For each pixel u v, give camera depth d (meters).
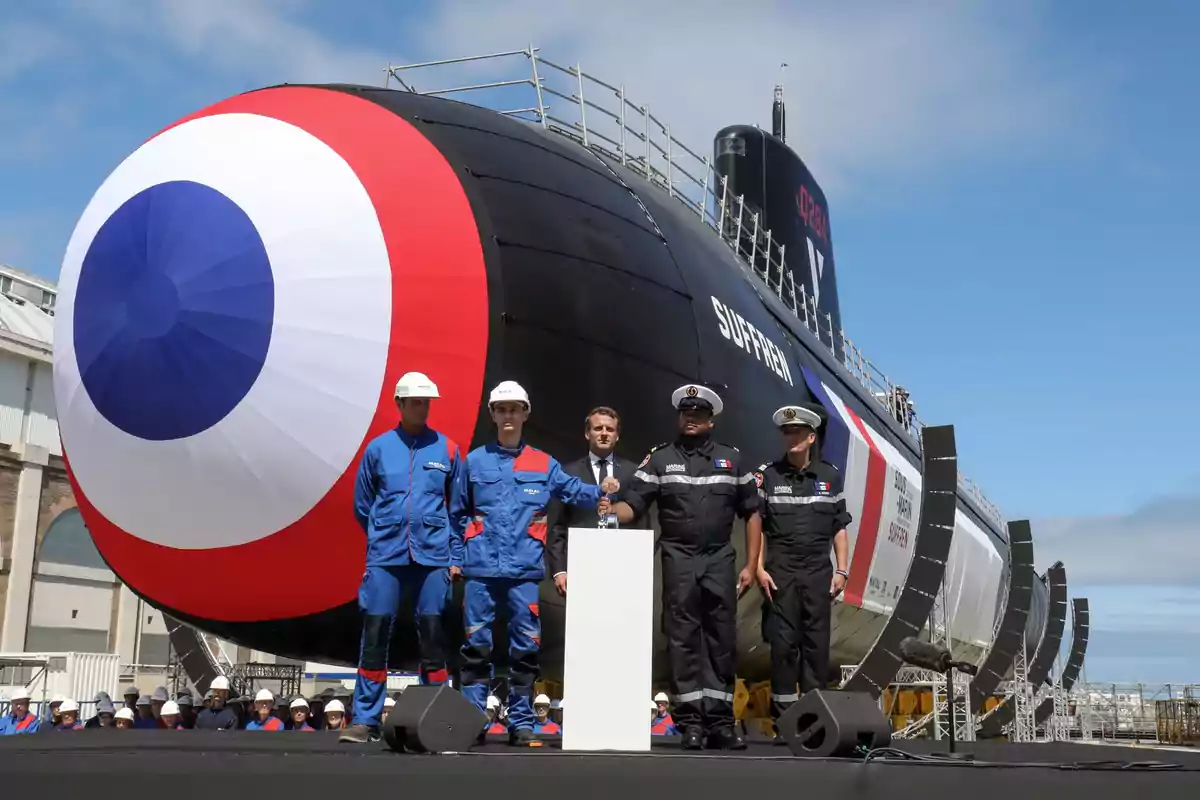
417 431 7.55
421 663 7.41
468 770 4.51
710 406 8.04
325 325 9.50
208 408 9.55
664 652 13.54
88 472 10.29
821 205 26.95
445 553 7.42
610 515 7.64
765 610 8.75
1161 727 55.28
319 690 40.75
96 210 10.52
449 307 9.75
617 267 11.34
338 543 9.66
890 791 4.55
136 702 17.77
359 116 10.66
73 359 10.24
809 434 8.80
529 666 7.54
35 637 36.03
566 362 10.36
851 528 18.97
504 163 11.10
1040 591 45.19
